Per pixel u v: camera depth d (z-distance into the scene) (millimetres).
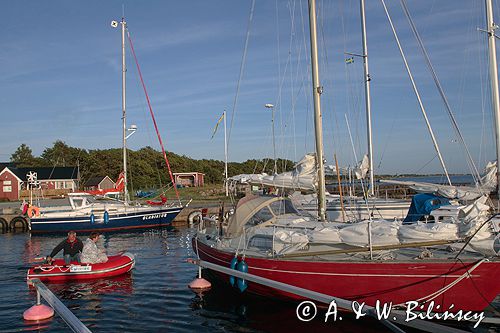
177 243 20250
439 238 7707
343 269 8055
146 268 14031
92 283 11969
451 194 12195
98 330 8359
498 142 13438
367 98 18531
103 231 25812
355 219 13547
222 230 11961
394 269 7707
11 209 31484
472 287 7340
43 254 18188
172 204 29609
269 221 10719
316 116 10961
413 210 12156
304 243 8672
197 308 9570
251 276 8289
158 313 9305
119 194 29766
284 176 12273
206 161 86625
